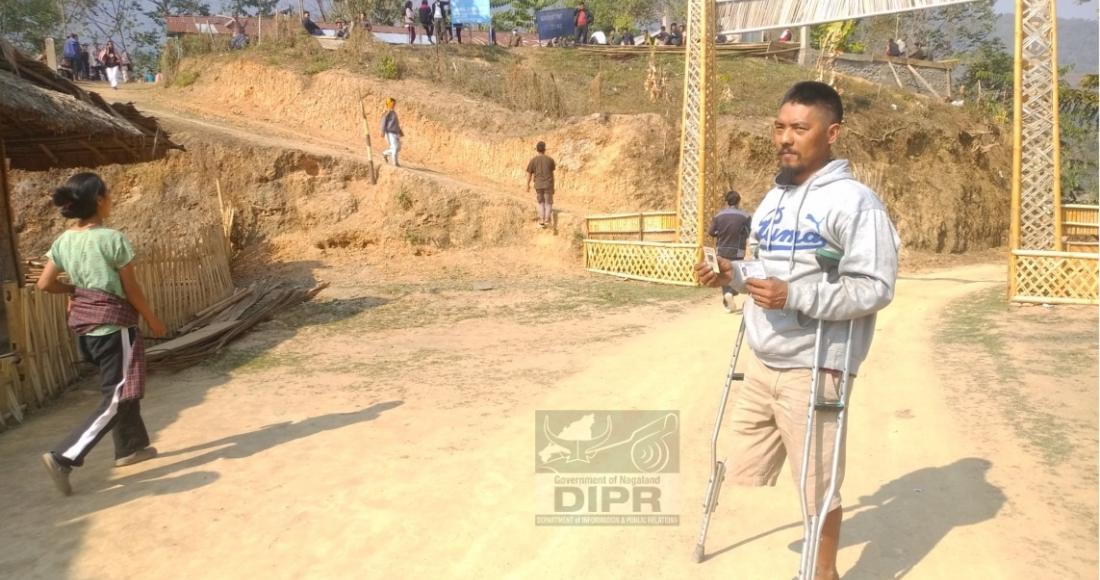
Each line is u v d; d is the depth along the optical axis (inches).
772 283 112.9
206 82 928.9
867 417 237.9
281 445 223.9
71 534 169.3
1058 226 467.2
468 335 388.2
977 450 205.5
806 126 118.7
